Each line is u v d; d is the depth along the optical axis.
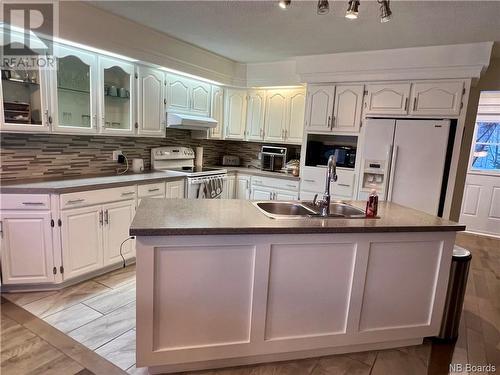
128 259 3.29
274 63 4.46
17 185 2.58
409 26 2.86
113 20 2.95
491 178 5.25
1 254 2.54
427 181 3.52
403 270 2.08
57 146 3.12
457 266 2.24
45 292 2.71
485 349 2.25
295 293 1.93
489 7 2.39
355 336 2.09
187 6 2.68
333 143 4.59
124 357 1.99
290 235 1.84
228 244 1.77
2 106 2.43
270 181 4.62
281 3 1.76
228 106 4.83
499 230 5.26
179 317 1.78
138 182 3.29
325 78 4.04
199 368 1.92
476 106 3.91
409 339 2.25
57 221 2.61
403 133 3.59
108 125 3.33
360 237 1.95
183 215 1.94
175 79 3.95
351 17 1.69
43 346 2.05
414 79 3.58
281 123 4.68
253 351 1.93
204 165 5.15
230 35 3.38
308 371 1.97
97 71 3.06
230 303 1.84
